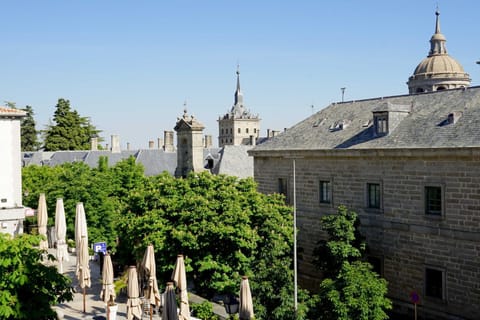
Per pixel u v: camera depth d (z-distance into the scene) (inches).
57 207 1402.6
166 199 1304.1
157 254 1263.5
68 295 734.5
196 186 1358.3
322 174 1533.0
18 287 675.4
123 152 3061.0
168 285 920.3
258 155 1768.0
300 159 1609.3
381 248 1355.8
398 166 1300.4
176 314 916.6
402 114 1396.4
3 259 663.8
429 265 1234.0
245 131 6825.8
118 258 1631.4
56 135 4035.4
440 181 1198.9
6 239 709.9
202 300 1289.4
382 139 1364.4
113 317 1200.8
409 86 2728.8
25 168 2583.7
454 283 1181.1
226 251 1246.3
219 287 1184.2
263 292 1076.5
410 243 1279.5
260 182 1784.0
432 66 2630.4
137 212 1355.8
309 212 1582.2
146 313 1295.5
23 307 668.1
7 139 1791.3
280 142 1754.4
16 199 1807.3
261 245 1248.8
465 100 1305.4
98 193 1843.0
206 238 1218.0
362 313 1005.8
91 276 1739.7
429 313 1235.2
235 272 1207.6
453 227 1176.2
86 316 1296.8
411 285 1282.0
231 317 1118.4
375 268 1371.8
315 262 1344.7
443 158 1187.9
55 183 1994.3
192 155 2119.8
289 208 1358.3
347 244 1263.5
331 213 1502.2
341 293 1035.9
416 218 1261.1
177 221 1280.8
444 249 1199.6
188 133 2124.8
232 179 1370.6
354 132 1504.7
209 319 1170.6
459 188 1159.0
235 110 6845.5
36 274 695.7
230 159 2386.8
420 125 1322.6
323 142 1562.5
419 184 1250.0
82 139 4126.5
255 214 1288.1
